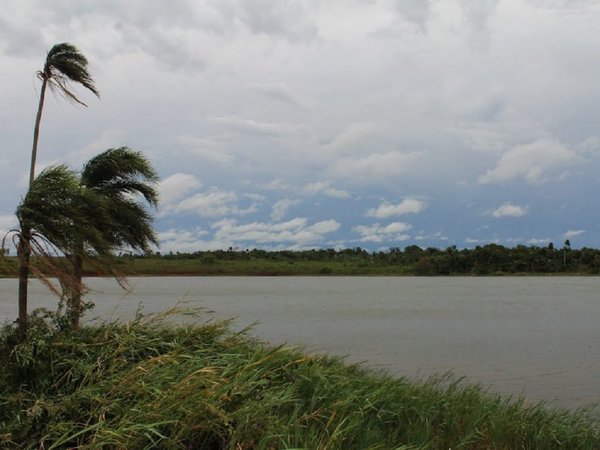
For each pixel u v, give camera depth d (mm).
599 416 13227
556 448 9328
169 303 49844
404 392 9922
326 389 8492
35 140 9461
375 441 7535
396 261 145750
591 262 133625
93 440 6363
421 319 38094
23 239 8336
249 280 124188
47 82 9602
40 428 6883
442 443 8266
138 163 11539
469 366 20359
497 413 9758
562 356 22672
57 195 8453
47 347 8188
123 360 8047
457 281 116188
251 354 9172
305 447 6414
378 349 24172
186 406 6809
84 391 7176
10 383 7797
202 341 9570
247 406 6965
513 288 86188
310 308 47031
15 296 57156
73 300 9148
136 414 6754
